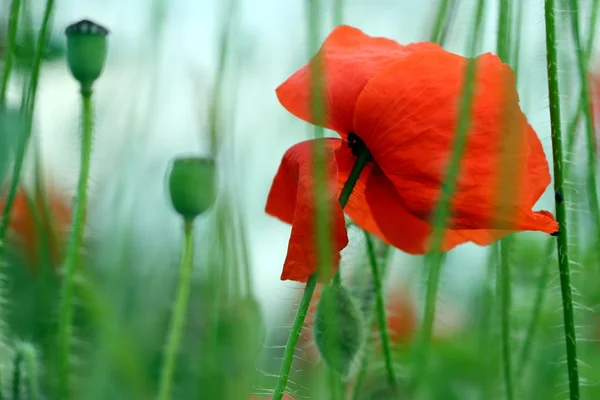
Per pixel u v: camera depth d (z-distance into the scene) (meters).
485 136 0.66
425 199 0.67
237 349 0.72
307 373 0.76
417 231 0.69
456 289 0.77
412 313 0.75
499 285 0.69
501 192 0.65
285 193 0.69
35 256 0.78
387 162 0.67
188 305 0.76
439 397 0.80
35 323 0.75
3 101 0.66
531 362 0.72
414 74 0.67
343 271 0.71
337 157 0.69
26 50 0.70
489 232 0.69
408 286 0.74
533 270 0.80
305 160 0.67
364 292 0.70
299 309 0.66
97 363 0.72
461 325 0.82
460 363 0.81
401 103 0.67
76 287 0.72
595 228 0.67
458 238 0.69
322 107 0.64
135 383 0.73
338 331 0.68
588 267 0.72
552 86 0.66
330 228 0.66
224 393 0.72
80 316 0.76
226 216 0.72
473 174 0.66
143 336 0.75
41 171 0.74
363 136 0.68
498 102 0.66
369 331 0.69
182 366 0.76
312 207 0.65
